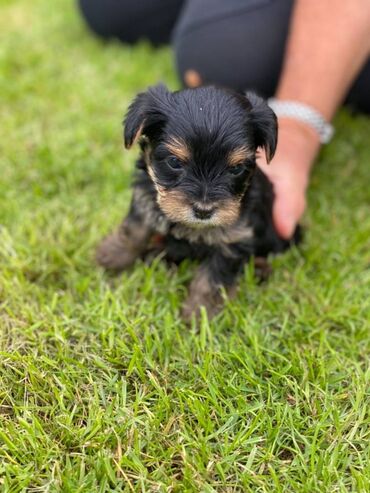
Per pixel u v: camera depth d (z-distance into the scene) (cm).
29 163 58
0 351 40
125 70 74
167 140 39
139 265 49
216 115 38
